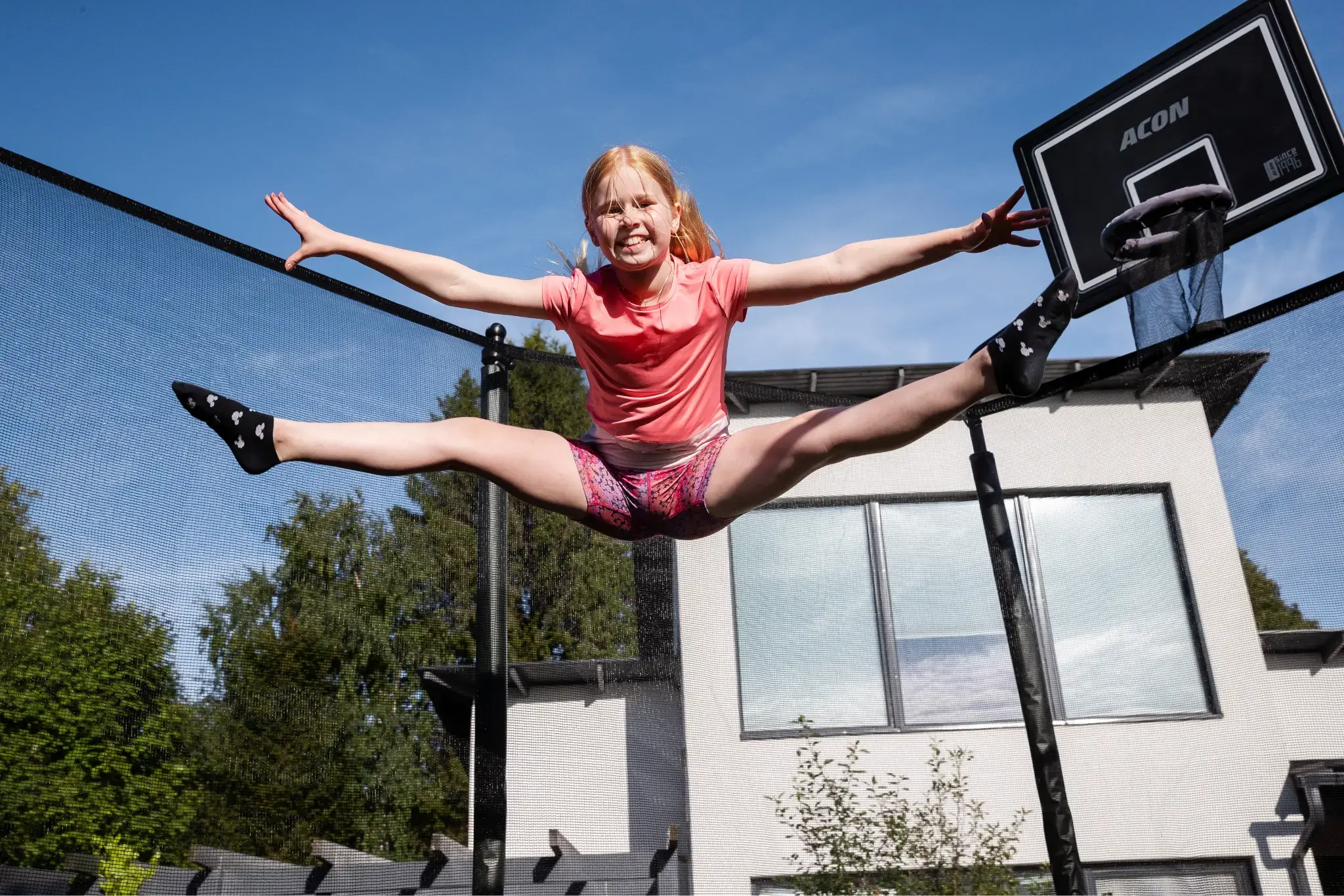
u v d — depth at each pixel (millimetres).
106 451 2004
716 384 1821
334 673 2363
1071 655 3791
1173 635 3607
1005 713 4090
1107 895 3682
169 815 2004
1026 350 1413
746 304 1790
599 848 2867
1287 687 3580
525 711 2900
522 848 2768
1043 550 3848
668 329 1727
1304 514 2910
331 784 2307
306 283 2488
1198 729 3607
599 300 1765
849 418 1603
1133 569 3697
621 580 3133
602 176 1723
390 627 2490
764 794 3963
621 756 2980
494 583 2760
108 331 2062
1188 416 3469
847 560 4238
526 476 1785
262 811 2152
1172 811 3680
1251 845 3607
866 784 4047
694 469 1788
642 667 3080
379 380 2598
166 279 2197
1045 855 3980
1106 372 2975
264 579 2246
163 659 2025
